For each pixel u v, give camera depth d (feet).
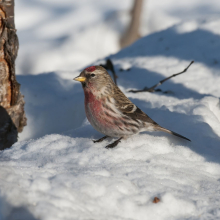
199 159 23.38
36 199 16.14
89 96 24.61
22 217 15.31
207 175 21.49
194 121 28.58
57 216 15.38
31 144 24.09
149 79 41.70
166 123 28.50
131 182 19.20
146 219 17.17
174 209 17.75
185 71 39.96
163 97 36.52
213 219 17.19
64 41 80.59
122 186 18.42
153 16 88.33
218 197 18.83
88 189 17.65
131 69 44.47
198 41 47.01
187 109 31.86
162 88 39.11
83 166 20.94
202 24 50.67
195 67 42.68
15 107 28.99
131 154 22.82
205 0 98.48
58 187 17.13
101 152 22.62
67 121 35.76
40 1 98.89
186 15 90.22
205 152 23.99
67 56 75.66
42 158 22.35
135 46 50.96
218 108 33.22
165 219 17.26
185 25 51.60
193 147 24.57
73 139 24.79
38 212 15.43
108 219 16.15
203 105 31.89
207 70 41.75
